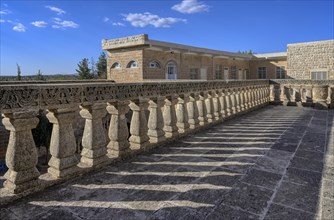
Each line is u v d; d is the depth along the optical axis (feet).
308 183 11.28
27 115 9.55
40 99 9.91
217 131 21.89
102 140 13.10
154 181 11.63
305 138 19.15
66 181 11.46
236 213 8.98
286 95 41.68
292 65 90.48
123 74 71.31
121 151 14.38
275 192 10.48
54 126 11.41
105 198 10.05
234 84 29.17
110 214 8.94
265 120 27.35
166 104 18.54
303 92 41.04
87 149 12.92
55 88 10.39
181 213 9.00
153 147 16.63
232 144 17.72
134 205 9.55
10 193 9.76
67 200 9.87
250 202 9.71
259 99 38.70
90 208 9.32
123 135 14.43
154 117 17.06
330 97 36.96
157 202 9.77
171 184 11.32
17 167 9.74
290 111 34.65
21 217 8.68
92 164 12.70
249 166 13.42
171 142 18.24
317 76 85.25
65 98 10.88
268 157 14.84
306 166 13.34
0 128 33.76
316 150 16.08
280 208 9.26
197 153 15.74
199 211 9.12
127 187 11.02
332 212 8.94
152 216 8.83
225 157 14.94
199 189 10.81
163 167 13.37
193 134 20.76
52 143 11.41
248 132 21.43
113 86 13.37
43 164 35.47
